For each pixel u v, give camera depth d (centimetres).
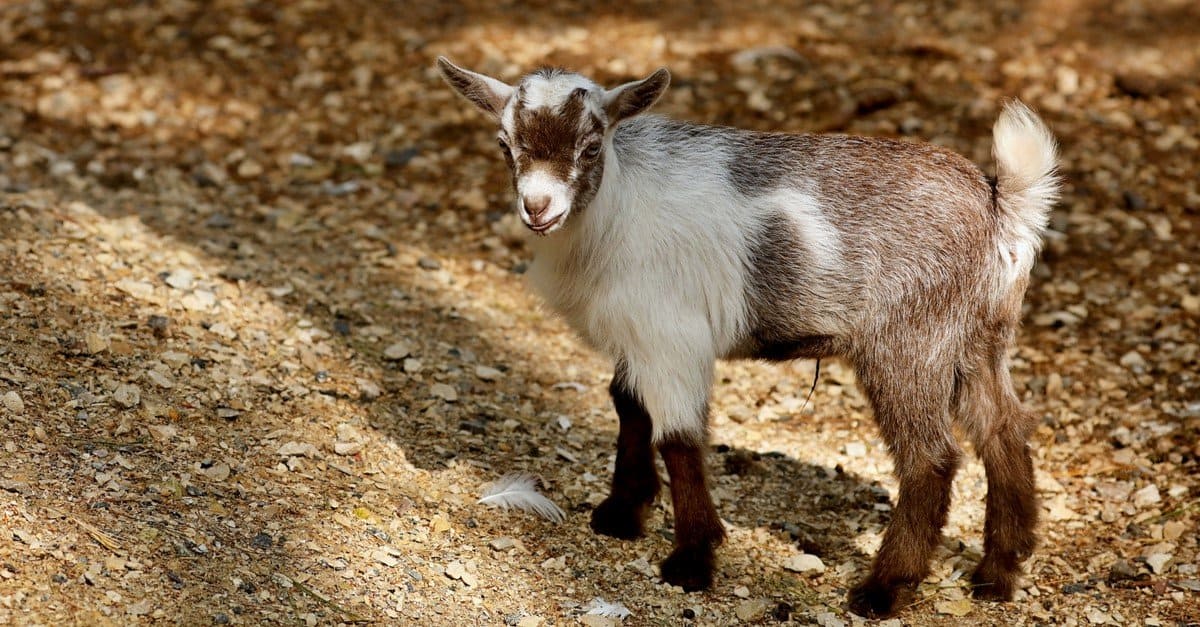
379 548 538
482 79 560
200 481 548
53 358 610
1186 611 553
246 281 773
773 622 546
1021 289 570
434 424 664
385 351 730
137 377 616
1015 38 1184
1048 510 648
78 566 462
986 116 1049
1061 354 794
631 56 1139
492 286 850
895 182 554
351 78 1108
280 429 612
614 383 587
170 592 466
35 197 826
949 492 561
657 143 558
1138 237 909
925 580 592
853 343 562
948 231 548
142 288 713
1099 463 689
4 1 1188
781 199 551
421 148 1022
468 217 935
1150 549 601
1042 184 563
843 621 551
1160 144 1018
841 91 1076
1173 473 667
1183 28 1188
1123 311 833
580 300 556
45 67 1077
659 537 604
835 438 724
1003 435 576
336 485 580
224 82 1088
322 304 771
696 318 546
